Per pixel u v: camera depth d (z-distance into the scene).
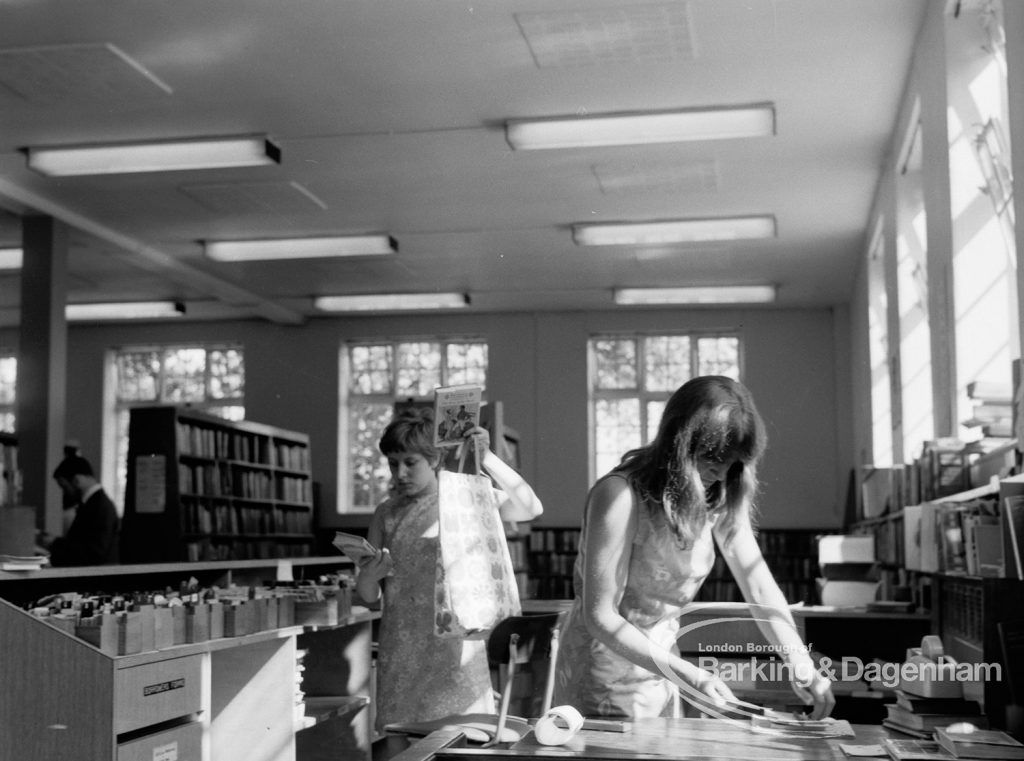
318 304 14.80
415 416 3.78
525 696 2.66
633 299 14.55
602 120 8.55
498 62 7.63
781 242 12.30
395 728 2.71
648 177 10.08
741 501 2.49
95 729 3.15
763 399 15.42
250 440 13.15
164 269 12.98
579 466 15.49
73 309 15.06
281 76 7.84
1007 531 3.40
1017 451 4.24
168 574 5.09
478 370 16.02
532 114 8.55
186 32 7.17
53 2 6.74
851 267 13.41
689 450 2.41
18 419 10.72
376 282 14.02
